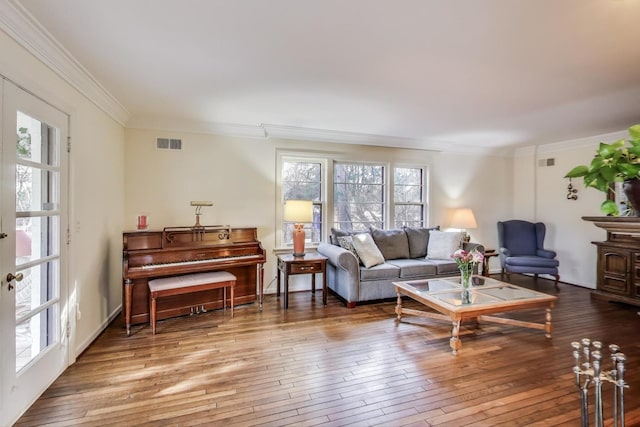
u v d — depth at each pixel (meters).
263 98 3.14
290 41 2.07
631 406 1.95
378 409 1.93
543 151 5.40
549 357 2.59
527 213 5.64
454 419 1.84
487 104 3.29
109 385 2.16
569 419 1.84
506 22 1.83
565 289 4.68
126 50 2.19
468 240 4.89
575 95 3.01
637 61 2.32
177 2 1.67
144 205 3.87
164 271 3.12
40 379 2.04
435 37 2.01
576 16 1.77
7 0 1.63
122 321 3.33
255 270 4.04
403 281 3.88
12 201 1.80
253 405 1.96
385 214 5.12
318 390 2.12
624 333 3.07
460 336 3.01
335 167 4.88
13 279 1.80
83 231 2.66
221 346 2.76
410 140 4.99
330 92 2.97
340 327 3.21
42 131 2.12
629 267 3.91
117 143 3.54
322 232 4.77
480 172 5.67
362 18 1.81
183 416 1.85
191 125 4.02
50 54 2.09
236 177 4.27
